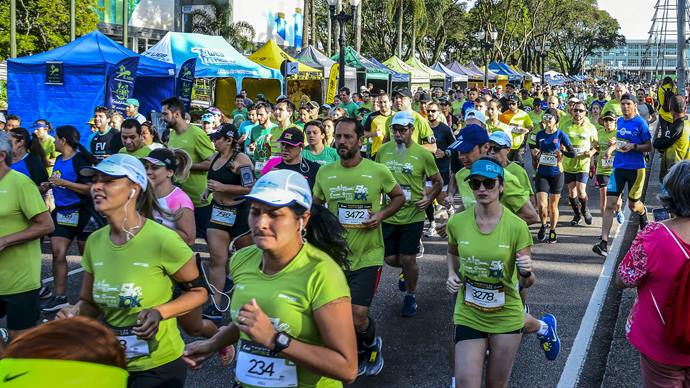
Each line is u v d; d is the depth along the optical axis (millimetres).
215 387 5594
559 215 13094
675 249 3715
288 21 46062
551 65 135000
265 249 2967
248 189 6973
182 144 8078
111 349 1649
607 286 8430
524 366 5973
